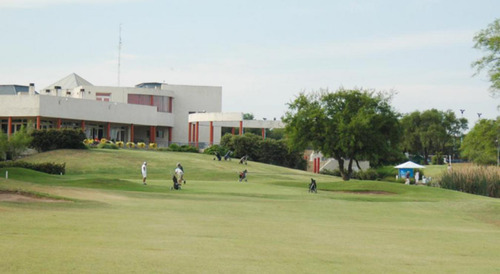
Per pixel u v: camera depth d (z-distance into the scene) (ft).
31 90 273.33
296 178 193.57
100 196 86.94
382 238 55.57
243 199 99.04
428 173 287.69
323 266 37.22
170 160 217.15
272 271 34.19
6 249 35.78
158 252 38.45
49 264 31.89
